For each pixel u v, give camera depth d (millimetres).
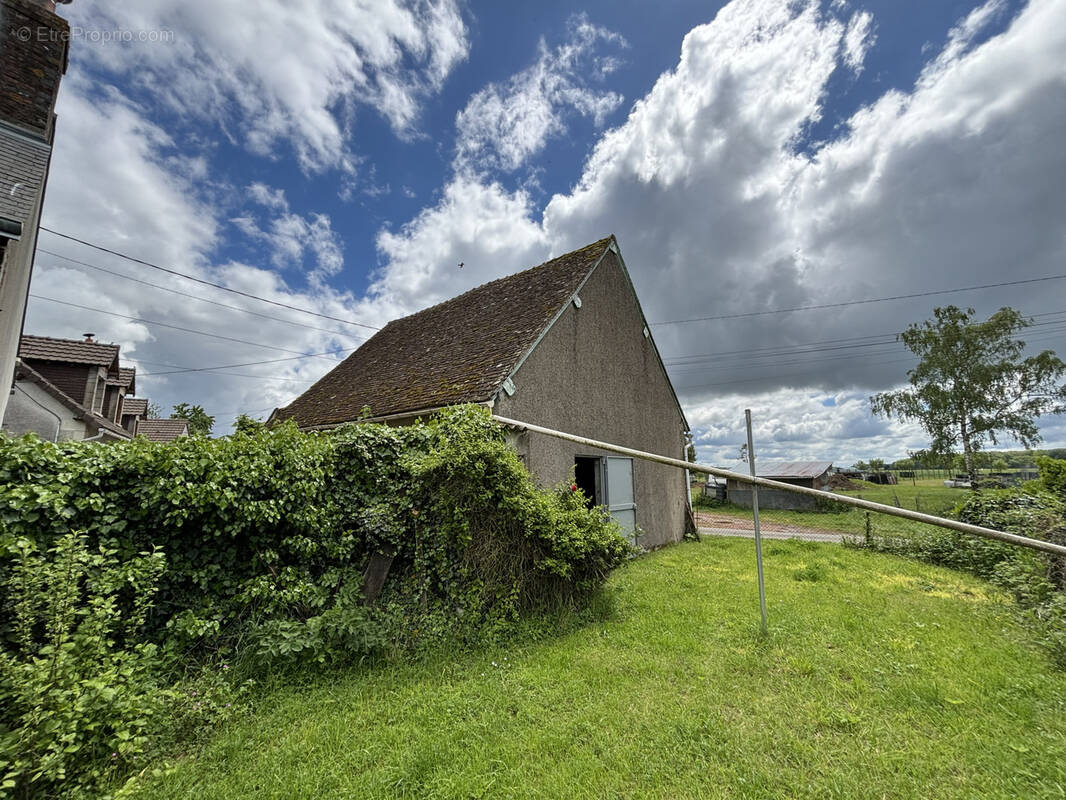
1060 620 4523
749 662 4199
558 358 8867
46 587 2953
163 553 3760
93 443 3930
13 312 6699
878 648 4527
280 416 12578
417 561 5141
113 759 2590
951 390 24375
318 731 3102
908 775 2658
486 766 2727
